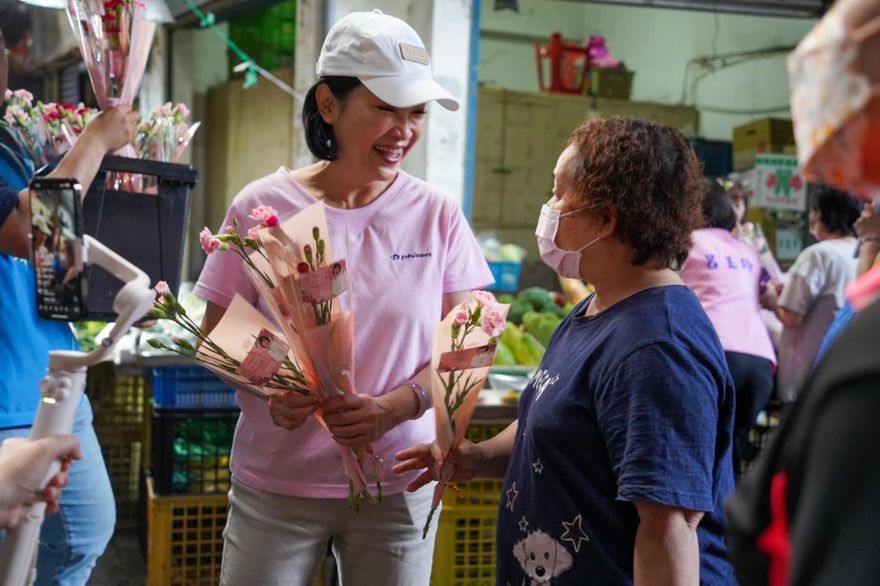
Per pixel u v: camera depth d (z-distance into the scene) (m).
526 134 7.92
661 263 1.65
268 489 2.17
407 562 2.22
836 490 0.80
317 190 2.23
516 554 1.70
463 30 4.86
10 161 2.17
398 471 2.07
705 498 1.48
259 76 6.65
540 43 9.19
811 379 0.89
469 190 5.00
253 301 2.22
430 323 2.22
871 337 0.82
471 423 3.41
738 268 3.90
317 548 2.22
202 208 7.78
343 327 1.97
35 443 1.26
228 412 3.48
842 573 0.78
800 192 5.84
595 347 1.61
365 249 2.17
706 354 1.55
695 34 8.68
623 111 8.08
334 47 2.11
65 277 1.24
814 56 0.83
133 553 4.41
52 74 7.16
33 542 1.28
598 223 1.65
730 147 7.32
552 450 1.63
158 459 3.44
